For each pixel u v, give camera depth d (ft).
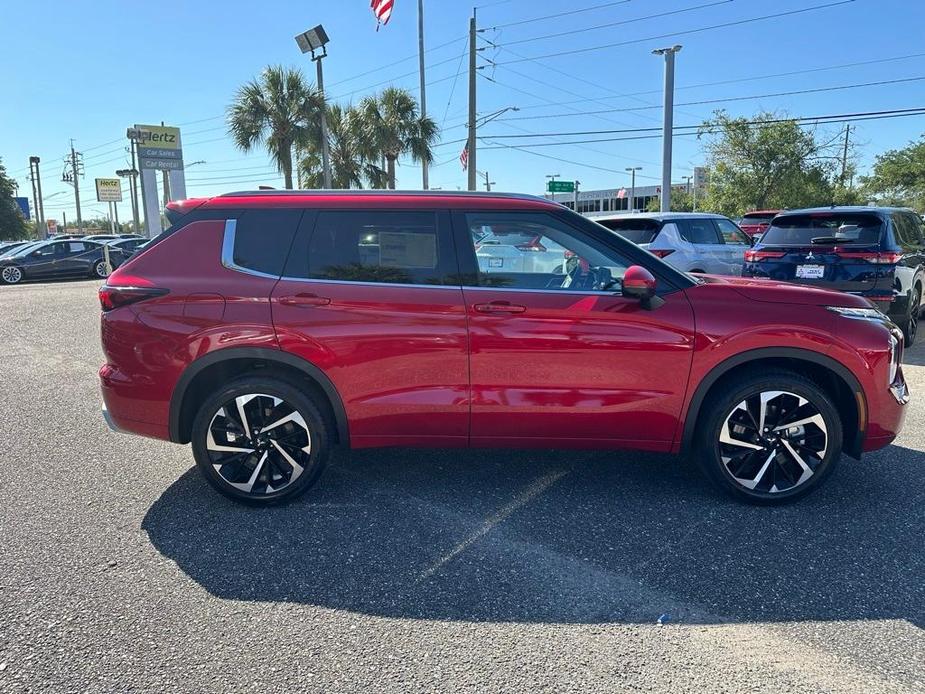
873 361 11.64
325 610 9.11
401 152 96.78
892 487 13.02
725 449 12.01
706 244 32.89
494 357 11.64
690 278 12.14
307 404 11.92
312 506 12.39
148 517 11.98
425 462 14.60
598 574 10.00
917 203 128.06
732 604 9.20
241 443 12.06
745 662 7.98
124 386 12.00
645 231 32.40
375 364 11.71
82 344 30.35
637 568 10.16
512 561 10.41
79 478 13.87
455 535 11.25
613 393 11.72
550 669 7.88
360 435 12.08
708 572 10.03
